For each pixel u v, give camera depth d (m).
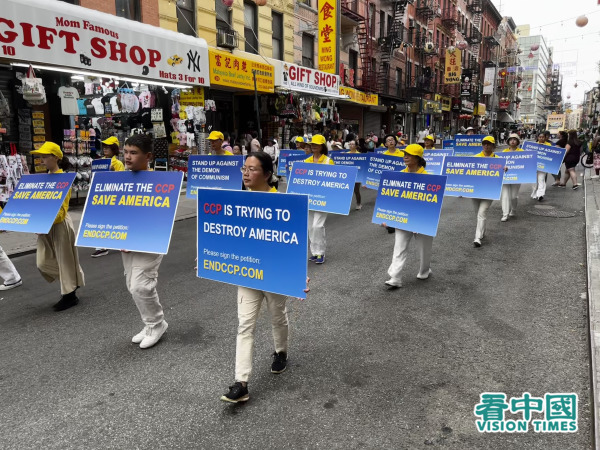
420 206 5.22
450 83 38.25
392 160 10.10
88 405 3.15
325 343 4.05
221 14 15.34
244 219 3.20
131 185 3.94
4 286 5.70
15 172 9.35
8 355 3.91
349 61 25.33
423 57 35.88
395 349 3.92
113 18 10.22
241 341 3.18
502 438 2.74
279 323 3.42
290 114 16.94
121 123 12.53
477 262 6.50
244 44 16.38
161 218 3.78
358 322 4.50
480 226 7.28
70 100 10.20
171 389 3.33
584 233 8.09
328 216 10.54
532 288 5.37
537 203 11.43
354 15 23.22
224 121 17.06
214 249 3.36
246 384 3.15
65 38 9.17
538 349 3.85
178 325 4.47
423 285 5.58
